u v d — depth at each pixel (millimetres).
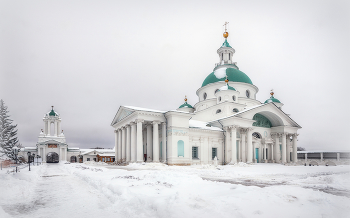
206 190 11805
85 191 14234
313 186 14188
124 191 11508
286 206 8172
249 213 7449
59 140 96562
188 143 44594
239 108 53531
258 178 19719
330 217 7137
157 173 18641
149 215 8180
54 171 33031
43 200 11703
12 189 13531
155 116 44656
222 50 66250
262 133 54406
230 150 48094
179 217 7262
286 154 55125
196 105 63094
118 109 52688
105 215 8734
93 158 103625
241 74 61344
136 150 45031
